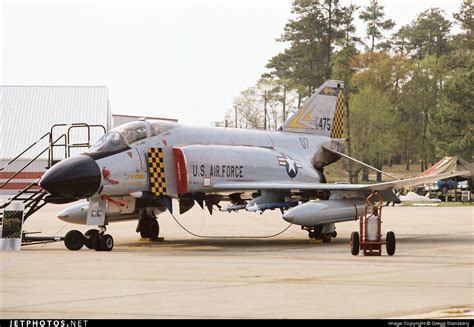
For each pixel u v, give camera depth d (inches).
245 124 6422.2
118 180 1358.3
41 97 4581.7
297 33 6722.4
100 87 4702.3
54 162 1464.1
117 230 1897.1
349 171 6181.1
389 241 1221.1
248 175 1535.4
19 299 755.4
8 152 4057.6
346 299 757.9
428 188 4175.7
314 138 1760.6
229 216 2655.0
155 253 1274.6
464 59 5349.4
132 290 815.1
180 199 1491.1
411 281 892.6
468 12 5585.6
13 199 1427.2
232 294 788.6
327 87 1811.0
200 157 1449.3
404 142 7042.3
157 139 1430.9
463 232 1803.6
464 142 4685.0
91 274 952.9
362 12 7849.4
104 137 1392.7
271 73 7194.9
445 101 4916.3
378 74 7032.5
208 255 1235.2
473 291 812.6
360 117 6131.9
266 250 1349.7
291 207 1544.0
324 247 1421.0
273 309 703.1
